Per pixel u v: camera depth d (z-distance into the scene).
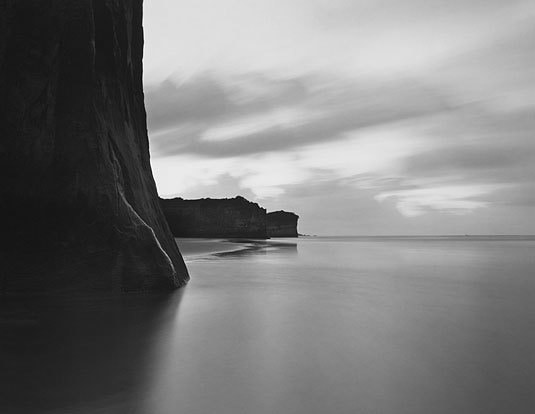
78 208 14.55
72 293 13.73
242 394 6.39
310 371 7.59
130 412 5.59
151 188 20.05
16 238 13.86
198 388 6.59
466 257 53.19
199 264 33.97
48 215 14.27
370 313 13.85
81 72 15.44
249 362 8.09
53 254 14.03
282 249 71.56
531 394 6.52
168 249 19.31
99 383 6.58
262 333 10.62
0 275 13.39
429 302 16.44
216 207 141.62
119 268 14.79
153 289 15.67
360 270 31.89
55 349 8.27
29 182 14.21
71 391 6.19
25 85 14.34
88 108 15.42
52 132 14.69
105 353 8.18
